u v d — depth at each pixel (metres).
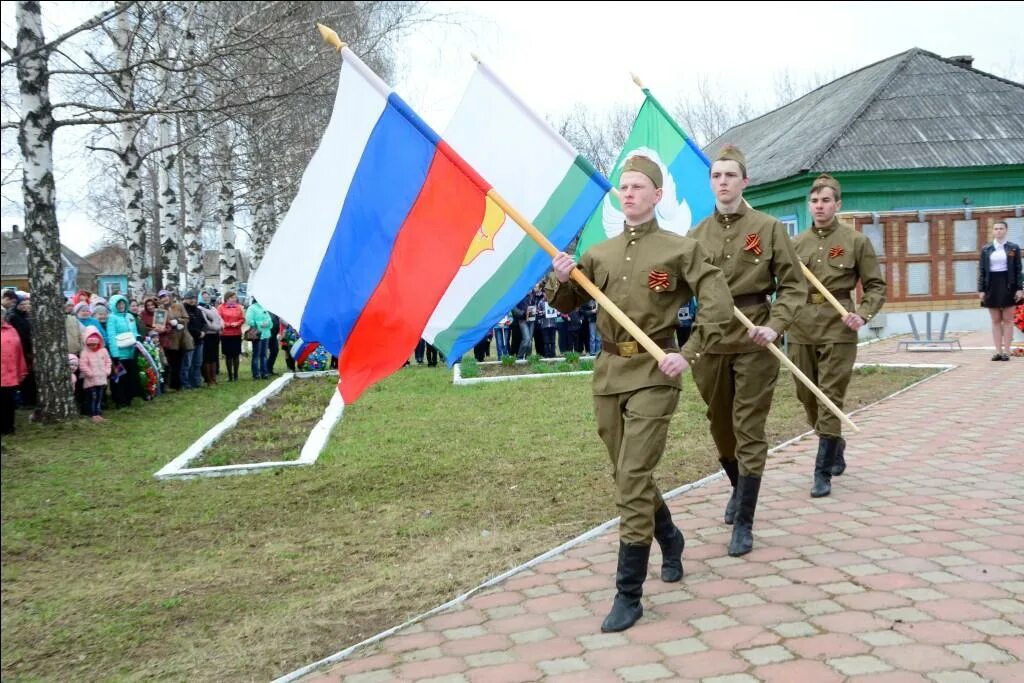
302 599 5.26
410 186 4.90
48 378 11.95
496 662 3.84
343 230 4.86
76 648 4.94
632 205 4.30
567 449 8.55
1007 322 12.72
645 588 4.53
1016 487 5.98
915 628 3.80
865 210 17.91
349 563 5.86
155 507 7.58
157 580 5.90
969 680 3.33
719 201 5.33
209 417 12.51
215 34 16.98
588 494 6.87
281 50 15.59
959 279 18.03
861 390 11.02
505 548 5.65
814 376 6.35
